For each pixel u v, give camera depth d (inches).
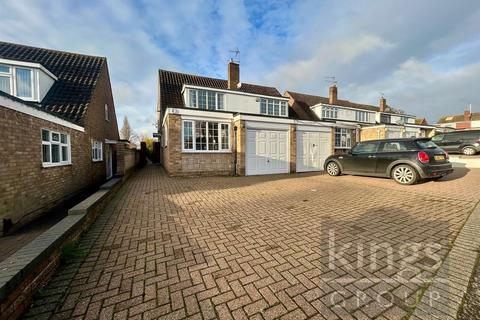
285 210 198.1
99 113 478.6
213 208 211.0
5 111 180.9
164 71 719.1
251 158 454.0
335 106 863.1
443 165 272.5
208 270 106.2
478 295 82.4
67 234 122.0
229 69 634.2
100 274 104.3
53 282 98.5
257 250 124.6
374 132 738.2
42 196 235.8
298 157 505.0
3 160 178.7
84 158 370.0
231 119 462.0
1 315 69.4
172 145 419.8
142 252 125.5
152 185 347.6
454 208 181.2
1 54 425.7
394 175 290.4
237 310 80.6
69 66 480.1
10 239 172.7
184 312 80.3
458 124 1609.3
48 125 251.0
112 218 185.9
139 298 88.0
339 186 296.0
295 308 80.7
